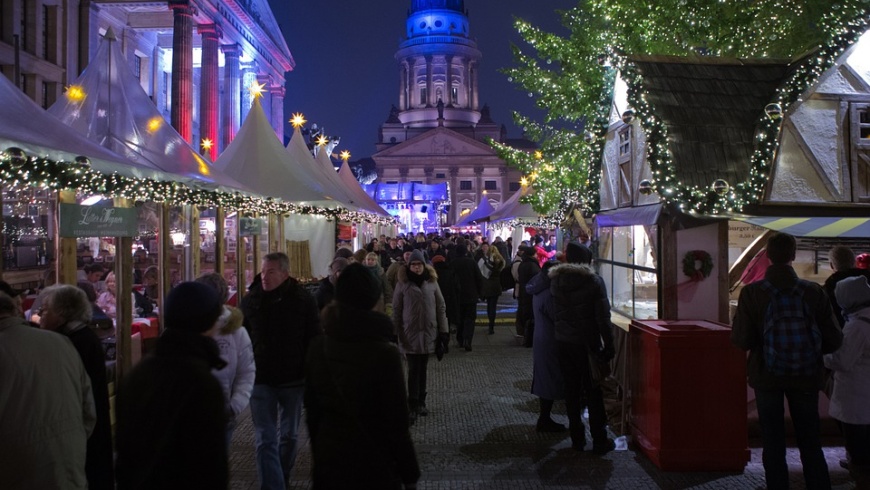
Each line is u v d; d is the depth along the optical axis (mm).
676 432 5801
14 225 8586
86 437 3709
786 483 4805
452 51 97812
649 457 6066
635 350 6535
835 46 7297
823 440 6672
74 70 30812
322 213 17109
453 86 98812
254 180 13258
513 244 32969
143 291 10336
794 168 7324
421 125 97875
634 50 13195
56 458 3420
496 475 5750
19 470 3320
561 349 6363
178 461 2570
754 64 7879
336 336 3123
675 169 6938
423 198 44938
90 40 31984
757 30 12477
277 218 15586
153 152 8719
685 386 5809
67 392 3518
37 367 3414
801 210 7246
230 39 43344
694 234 6910
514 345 12578
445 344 7855
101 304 8617
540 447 6523
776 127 7066
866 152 7422
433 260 11188
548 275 6777
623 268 8727
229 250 16141
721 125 7285
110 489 4172
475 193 94188
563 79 15578
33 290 8688
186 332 2785
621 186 8797
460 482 5594
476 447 6543
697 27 12734
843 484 5477
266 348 4875
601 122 9477
